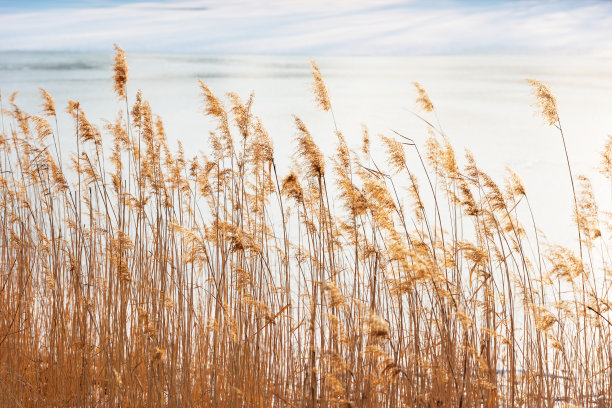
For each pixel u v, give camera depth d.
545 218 15.88
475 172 6.27
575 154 25.23
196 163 7.55
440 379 5.16
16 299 7.09
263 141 6.25
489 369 5.45
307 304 6.54
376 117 35.47
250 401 5.50
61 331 6.48
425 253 5.26
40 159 7.35
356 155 6.09
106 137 21.45
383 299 5.99
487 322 5.80
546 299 7.82
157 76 68.31
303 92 49.84
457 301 5.64
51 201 7.52
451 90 54.41
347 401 4.52
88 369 6.03
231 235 5.66
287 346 6.15
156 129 7.71
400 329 5.26
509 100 46.44
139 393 5.83
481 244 6.46
